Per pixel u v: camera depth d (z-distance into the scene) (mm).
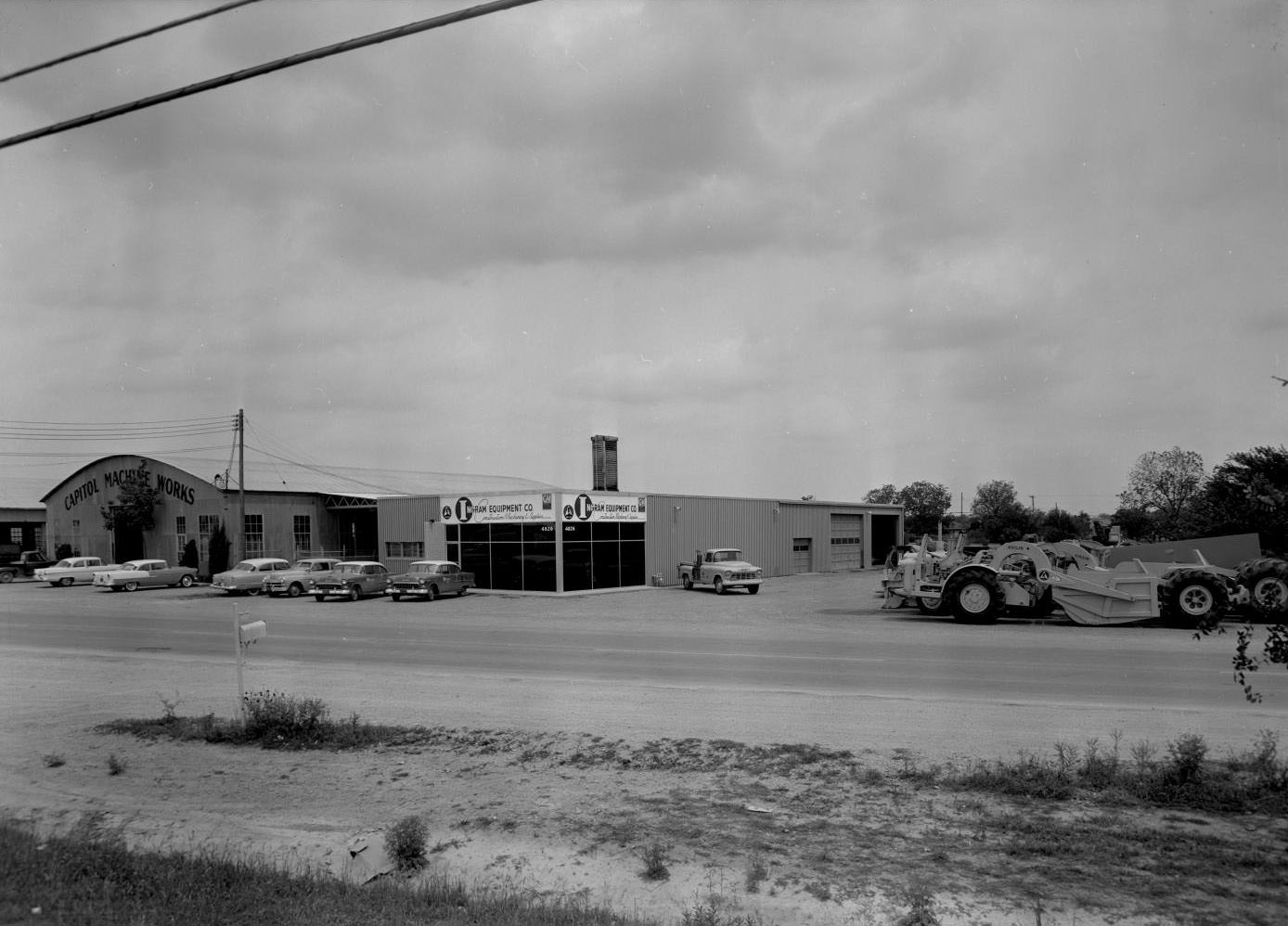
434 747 9758
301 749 9820
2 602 34312
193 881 5773
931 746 9391
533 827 7199
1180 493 49844
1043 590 22016
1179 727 10086
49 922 5070
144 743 10164
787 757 8961
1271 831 6773
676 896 5852
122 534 51750
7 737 10562
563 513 35094
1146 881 5883
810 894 5820
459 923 5207
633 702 11992
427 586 32688
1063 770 8078
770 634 20297
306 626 23406
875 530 62781
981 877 6004
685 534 41812
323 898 5609
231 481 48281
